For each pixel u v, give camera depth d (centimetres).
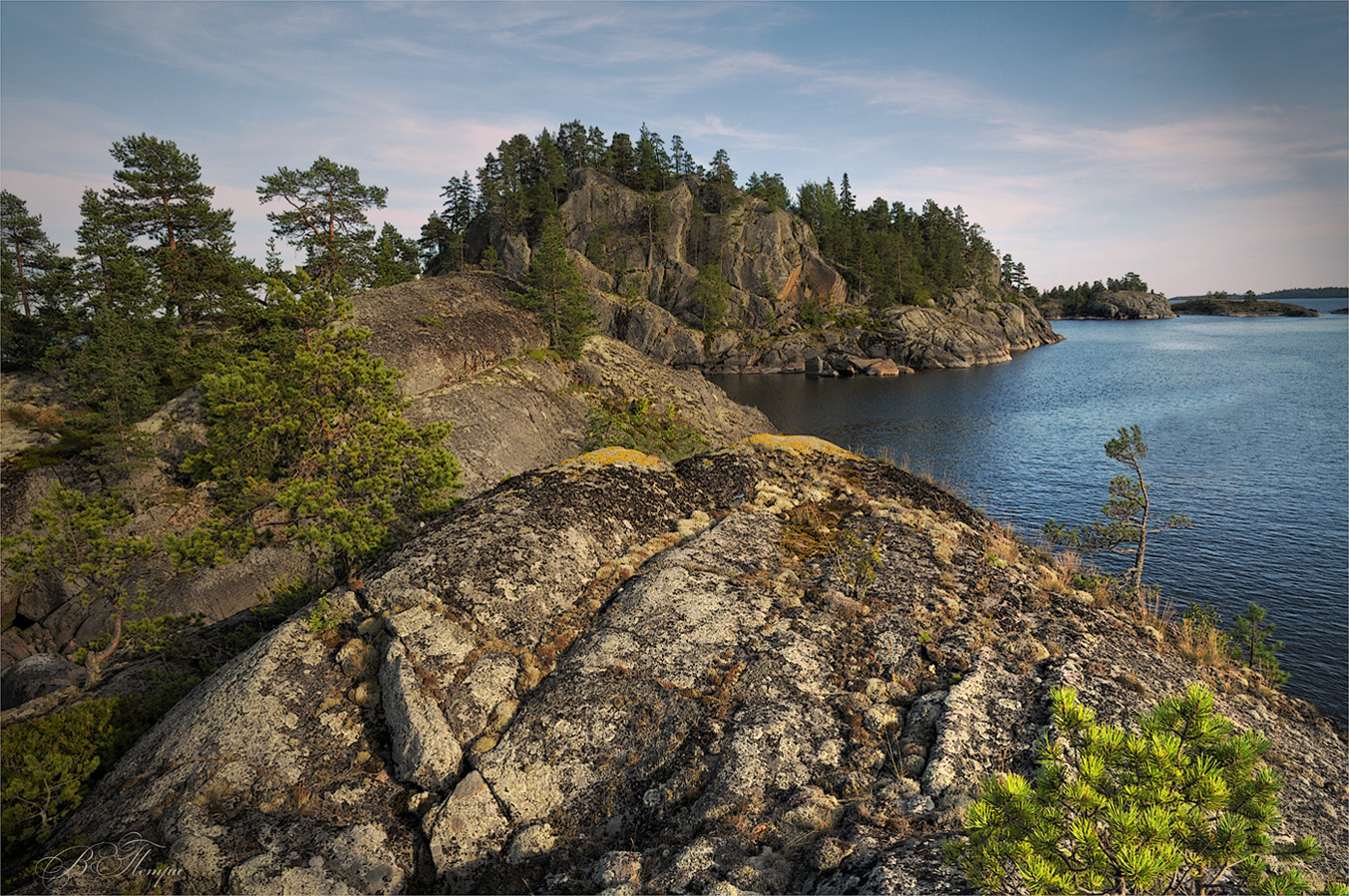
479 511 1381
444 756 901
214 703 985
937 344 14425
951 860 542
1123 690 1014
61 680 1756
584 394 4125
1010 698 978
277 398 1717
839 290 15888
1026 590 1348
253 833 789
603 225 15050
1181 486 5075
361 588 1188
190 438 3250
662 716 940
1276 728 1059
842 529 1556
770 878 694
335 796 870
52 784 893
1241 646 1905
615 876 720
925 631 1145
